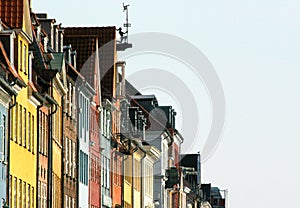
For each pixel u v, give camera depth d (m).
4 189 68.19
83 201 97.88
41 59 80.81
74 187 94.06
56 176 86.94
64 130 89.56
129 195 121.56
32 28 80.06
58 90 86.50
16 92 70.12
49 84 82.19
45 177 82.50
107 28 109.69
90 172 100.69
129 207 122.00
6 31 70.88
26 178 75.56
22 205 74.31
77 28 107.25
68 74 89.75
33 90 76.38
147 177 132.88
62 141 88.62
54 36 89.44
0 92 65.88
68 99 91.38
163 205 141.25
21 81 71.44
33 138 77.88
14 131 72.00
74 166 94.12
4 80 66.12
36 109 78.88
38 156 79.25
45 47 84.50
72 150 93.38
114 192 112.94
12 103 70.06
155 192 139.50
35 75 79.38
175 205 152.00
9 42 70.75
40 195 80.56
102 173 106.19
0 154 67.00
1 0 73.56
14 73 70.38
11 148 71.06
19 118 73.38
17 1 73.75
